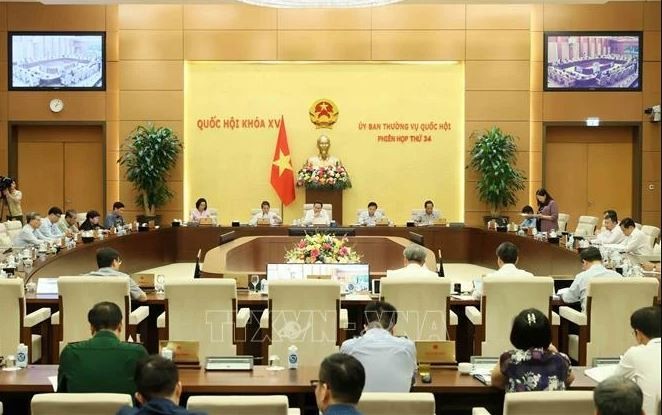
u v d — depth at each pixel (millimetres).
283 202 14688
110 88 14812
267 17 14578
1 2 14648
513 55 14531
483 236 12961
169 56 14531
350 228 11898
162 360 2820
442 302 5871
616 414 2508
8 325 5828
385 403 3109
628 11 14617
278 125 14742
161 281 7062
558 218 12719
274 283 5574
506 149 14008
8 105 14797
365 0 11148
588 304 5910
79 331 5891
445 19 14555
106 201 14953
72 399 3045
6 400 4273
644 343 3648
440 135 14734
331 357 2805
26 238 10312
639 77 14703
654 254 9602
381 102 14734
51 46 14727
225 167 14742
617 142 15164
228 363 4305
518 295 5895
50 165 15219
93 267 10094
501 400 4184
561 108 14750
